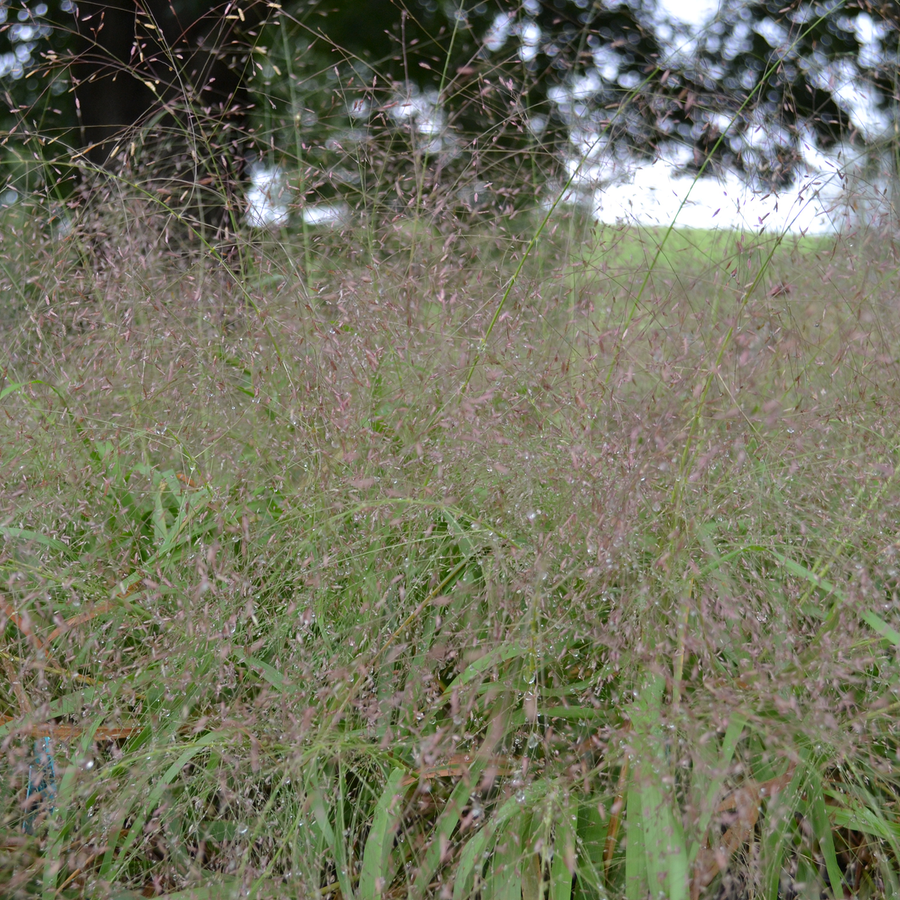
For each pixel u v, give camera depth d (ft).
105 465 5.52
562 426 5.24
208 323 6.38
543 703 4.26
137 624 4.64
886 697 4.00
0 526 4.79
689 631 3.99
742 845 3.78
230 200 7.09
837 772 4.10
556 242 7.16
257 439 5.49
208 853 4.08
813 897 3.73
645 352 5.69
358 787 4.15
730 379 4.93
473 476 5.16
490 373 5.65
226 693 4.57
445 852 3.58
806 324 6.02
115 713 4.21
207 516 5.12
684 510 4.49
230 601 4.54
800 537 4.59
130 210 6.93
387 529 4.81
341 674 4.03
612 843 3.83
